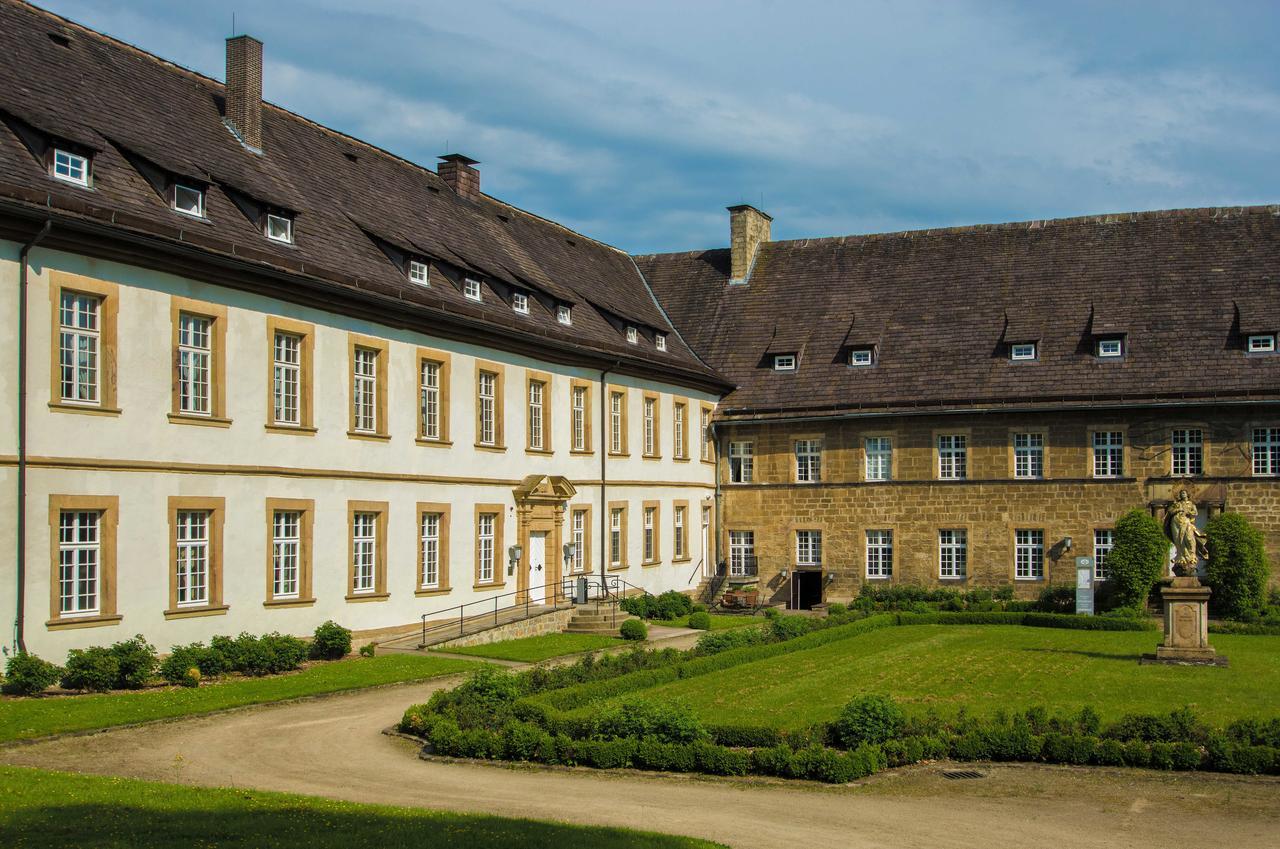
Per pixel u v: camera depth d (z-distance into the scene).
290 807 17.05
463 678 30.67
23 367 25.83
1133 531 46.66
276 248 32.47
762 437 55.97
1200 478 48.41
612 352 47.22
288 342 32.94
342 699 27.56
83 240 26.91
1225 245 52.34
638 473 50.44
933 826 17.69
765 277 60.09
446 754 22.31
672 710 22.45
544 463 44.03
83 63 32.19
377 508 35.69
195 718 24.69
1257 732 21.36
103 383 27.69
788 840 16.92
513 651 35.38
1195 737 21.64
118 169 29.28
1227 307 50.03
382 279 35.88
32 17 31.88
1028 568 50.97
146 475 28.56
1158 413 49.00
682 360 53.94
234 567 30.89
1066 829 17.58
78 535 27.23
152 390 28.78
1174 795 19.50
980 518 51.53
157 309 28.92
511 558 41.94
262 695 26.91
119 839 14.95
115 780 18.33
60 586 26.72
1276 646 37.62
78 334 27.28
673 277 62.06
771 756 20.81
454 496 38.97
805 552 54.91
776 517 55.38
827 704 27.12
